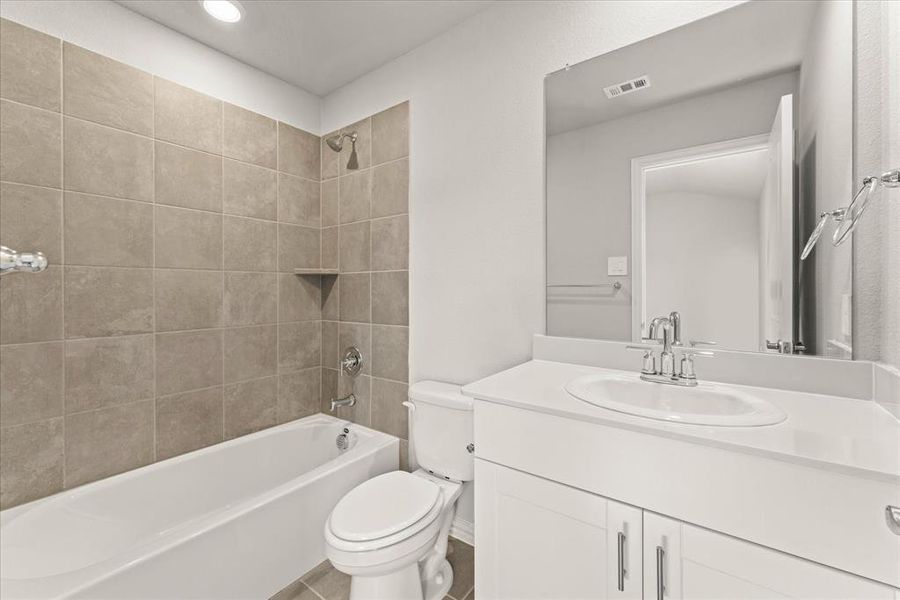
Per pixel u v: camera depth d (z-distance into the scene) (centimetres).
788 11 111
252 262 208
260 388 212
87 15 152
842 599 67
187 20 171
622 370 136
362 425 220
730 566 76
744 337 117
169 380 178
